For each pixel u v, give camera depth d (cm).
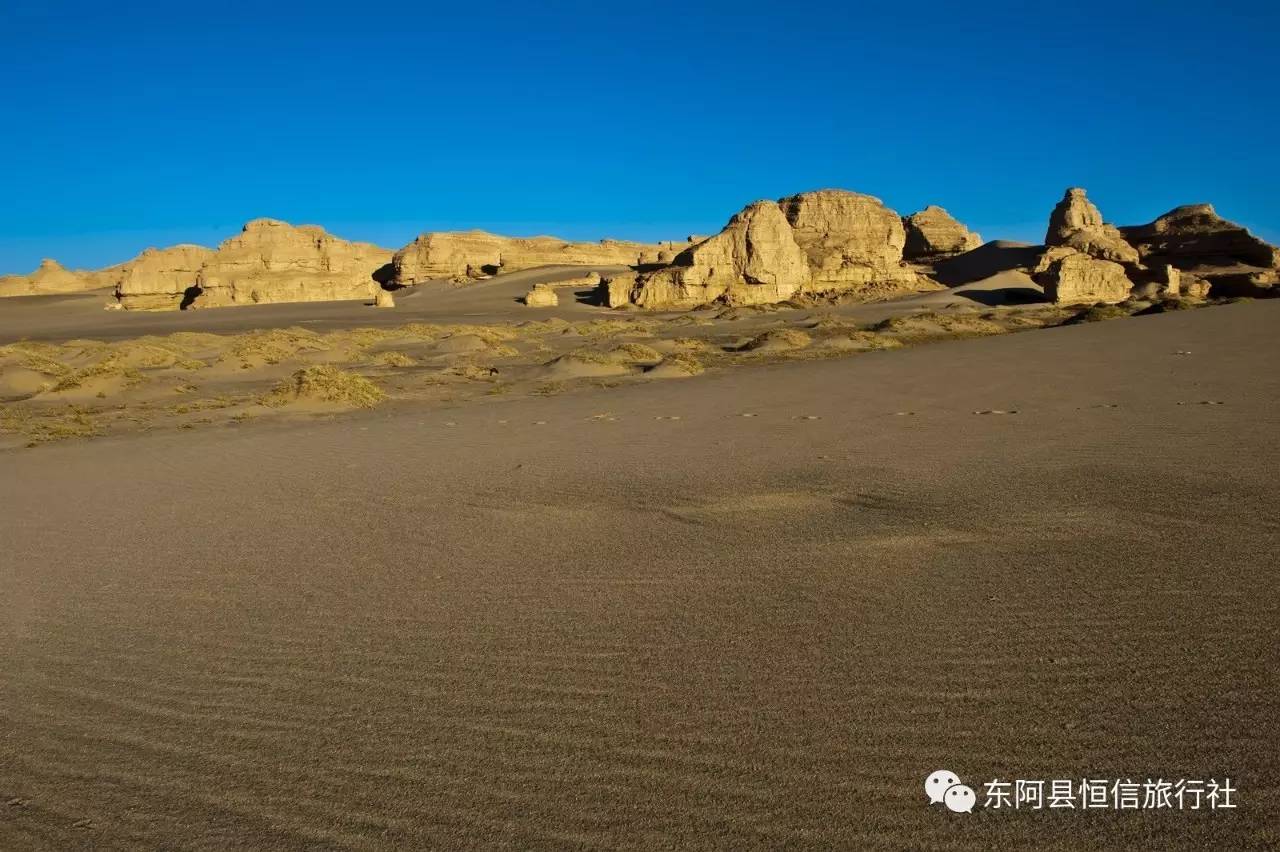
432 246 14062
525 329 5703
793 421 1409
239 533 800
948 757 347
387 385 2636
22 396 2762
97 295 14100
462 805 329
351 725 400
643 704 406
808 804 320
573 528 761
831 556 633
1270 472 812
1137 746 348
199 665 482
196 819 329
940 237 13000
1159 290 7825
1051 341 2772
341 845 308
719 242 9044
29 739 402
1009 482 845
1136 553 596
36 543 791
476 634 509
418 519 823
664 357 3216
